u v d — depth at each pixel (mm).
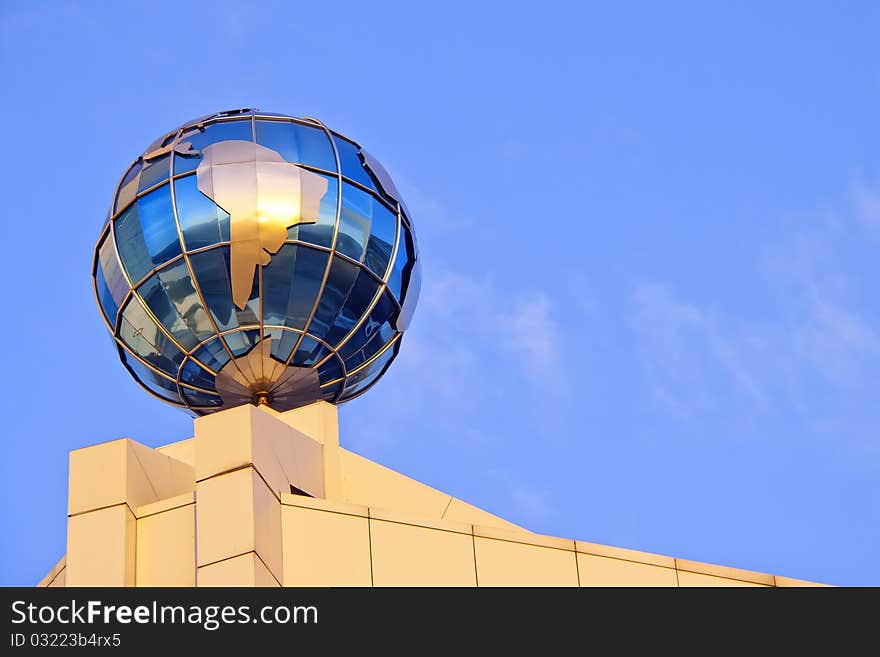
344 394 57062
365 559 48219
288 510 48438
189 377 55000
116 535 48094
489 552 49438
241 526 46688
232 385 54656
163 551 48250
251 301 53312
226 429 48250
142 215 54219
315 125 56344
